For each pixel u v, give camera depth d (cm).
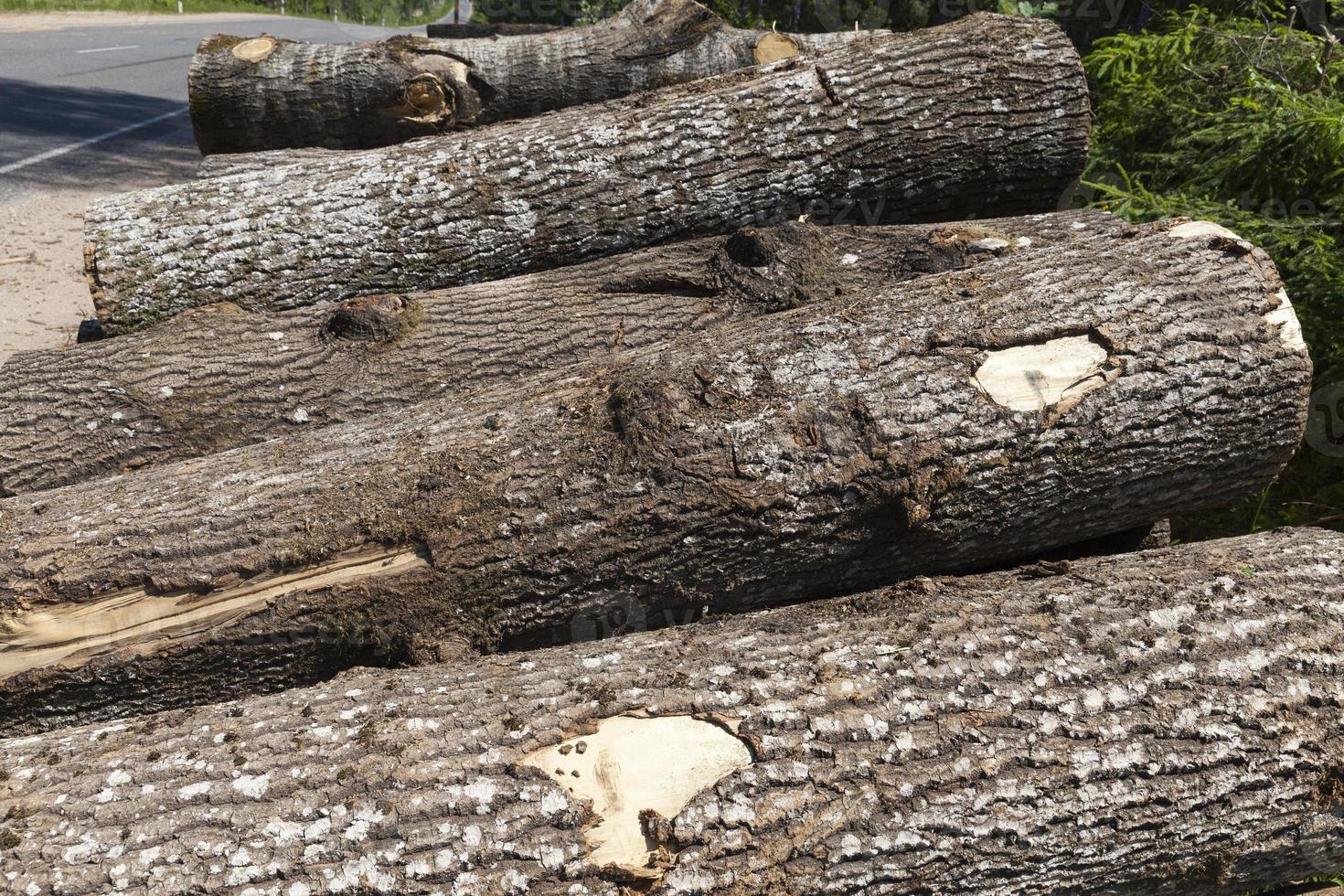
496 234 395
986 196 429
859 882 194
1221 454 281
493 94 555
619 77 557
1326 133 400
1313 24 579
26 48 1636
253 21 2558
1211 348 271
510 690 216
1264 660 224
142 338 358
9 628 246
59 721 259
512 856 185
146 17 2383
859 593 271
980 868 200
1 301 611
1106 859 208
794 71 416
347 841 185
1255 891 242
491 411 280
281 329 363
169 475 279
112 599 249
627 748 199
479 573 254
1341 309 377
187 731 211
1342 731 219
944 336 267
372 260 391
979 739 206
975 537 272
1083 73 417
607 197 396
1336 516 371
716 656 226
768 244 360
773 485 250
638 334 356
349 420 342
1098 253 296
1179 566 261
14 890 176
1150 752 209
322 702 218
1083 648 224
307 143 559
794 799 195
